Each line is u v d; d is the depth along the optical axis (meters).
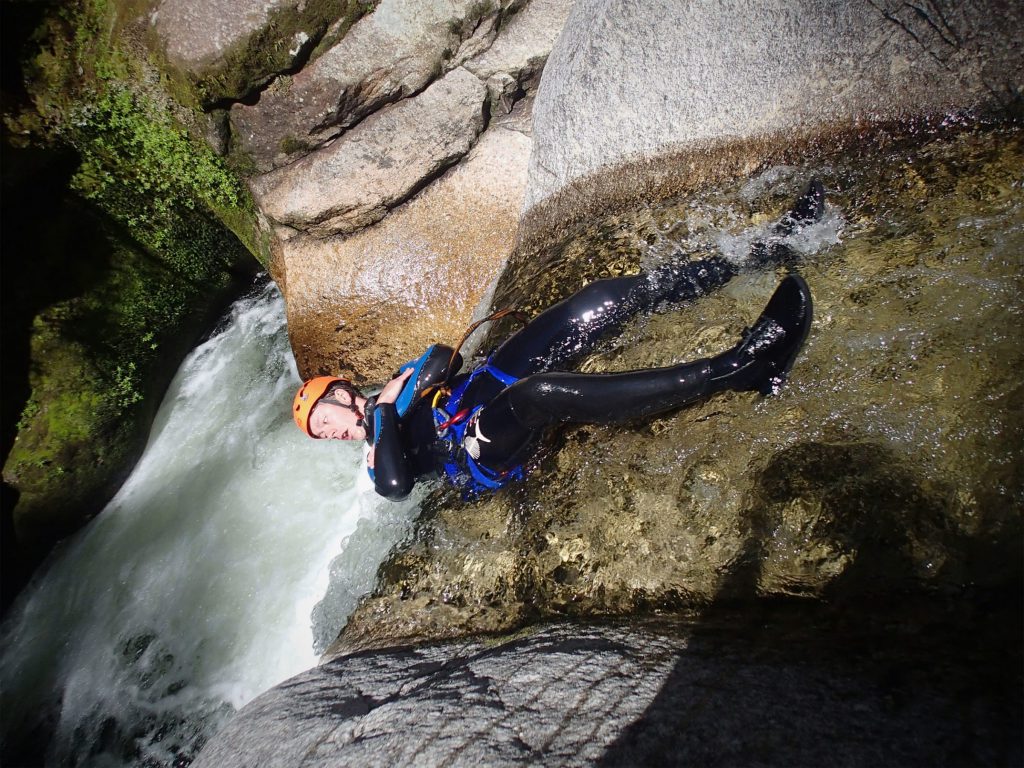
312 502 4.06
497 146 4.03
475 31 3.70
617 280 2.99
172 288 4.98
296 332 4.41
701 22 2.98
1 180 4.33
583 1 3.50
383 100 3.85
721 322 2.76
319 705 2.42
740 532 2.28
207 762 2.42
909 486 2.07
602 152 3.49
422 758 1.78
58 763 3.70
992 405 2.08
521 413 2.65
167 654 3.83
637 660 1.95
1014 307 2.21
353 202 4.09
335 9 3.55
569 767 1.57
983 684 1.49
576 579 2.57
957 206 2.51
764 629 1.98
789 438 2.36
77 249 4.64
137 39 3.88
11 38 4.08
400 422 3.05
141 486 4.66
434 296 4.17
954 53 2.51
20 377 4.41
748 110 2.99
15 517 4.39
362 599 3.26
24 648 4.20
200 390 4.98
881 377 2.31
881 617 1.85
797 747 1.44
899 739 1.39
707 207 3.12
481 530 3.02
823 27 2.70
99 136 4.42
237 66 3.69
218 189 4.46
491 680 2.06
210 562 4.07
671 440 2.60
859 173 2.78
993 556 1.84
